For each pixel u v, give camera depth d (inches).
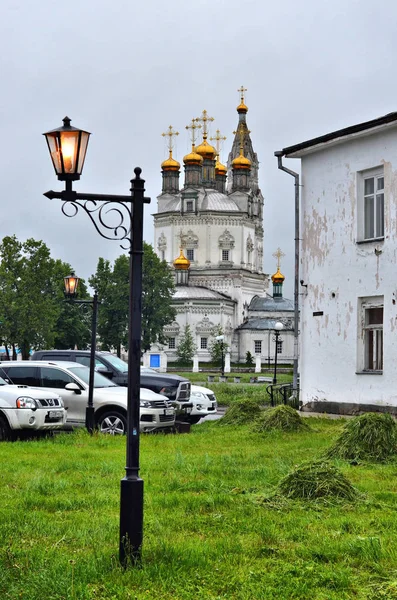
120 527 314.2
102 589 282.2
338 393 1006.4
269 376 2898.6
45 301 3346.5
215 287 5128.0
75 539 349.7
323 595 275.1
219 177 5792.3
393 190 940.6
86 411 813.2
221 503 422.0
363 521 378.3
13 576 296.0
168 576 293.9
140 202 324.5
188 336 4800.7
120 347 4318.4
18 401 760.3
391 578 291.3
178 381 987.9
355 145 993.5
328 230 1030.4
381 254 953.5
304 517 389.1
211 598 273.6
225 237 5172.2
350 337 993.5
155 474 520.7
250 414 914.1
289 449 662.5
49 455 625.0
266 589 280.2
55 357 1023.6
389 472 533.6
